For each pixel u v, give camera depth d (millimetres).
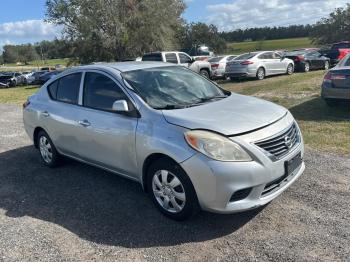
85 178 5660
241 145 3709
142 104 4430
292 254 3426
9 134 9250
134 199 4797
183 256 3529
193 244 3709
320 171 5289
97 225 4223
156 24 35750
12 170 6305
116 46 36250
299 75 19812
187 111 4254
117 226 4164
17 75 42875
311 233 3736
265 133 3877
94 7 34906
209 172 3678
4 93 26906
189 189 3896
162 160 4094
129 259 3547
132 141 4383
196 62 21703
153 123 4195
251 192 3740
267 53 20484
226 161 3664
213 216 4207
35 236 4082
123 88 4695
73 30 36656
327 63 24797
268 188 3881
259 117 4094
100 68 5168
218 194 3693
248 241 3688
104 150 4871
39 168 6297
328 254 3391
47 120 5871
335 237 3641
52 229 4207
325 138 6914
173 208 4141
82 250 3750
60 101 5746
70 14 35406
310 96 11422
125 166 4633
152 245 3746
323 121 8227
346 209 4164
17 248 3859
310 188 4738
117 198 4871
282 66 21031
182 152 3838
